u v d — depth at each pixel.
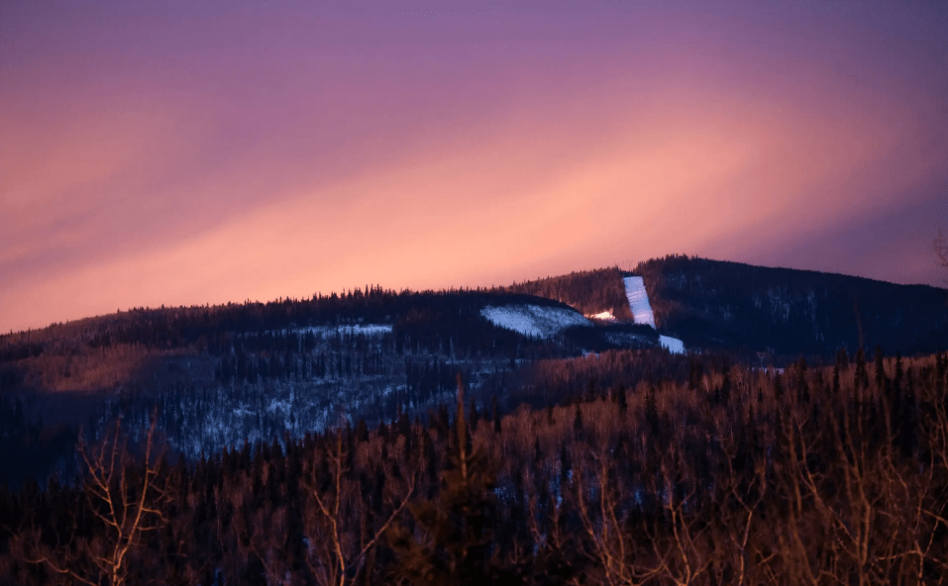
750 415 100.88
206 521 101.00
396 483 82.25
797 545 20.75
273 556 69.88
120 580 24.94
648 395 143.00
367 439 151.12
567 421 141.38
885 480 21.59
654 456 97.38
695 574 25.06
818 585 20.56
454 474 19.77
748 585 23.50
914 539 20.81
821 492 22.38
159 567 49.09
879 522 22.05
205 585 67.56
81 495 64.38
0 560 52.12
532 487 99.69
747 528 24.17
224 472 128.25
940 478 23.27
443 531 19.38
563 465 111.38
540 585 20.20
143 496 25.27
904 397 70.56
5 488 94.31
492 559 19.72
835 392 53.59
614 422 132.88
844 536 21.52
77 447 25.70
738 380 153.50
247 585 79.50
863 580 19.86
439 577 19.06
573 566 20.98
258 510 103.56
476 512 19.53
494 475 19.86
